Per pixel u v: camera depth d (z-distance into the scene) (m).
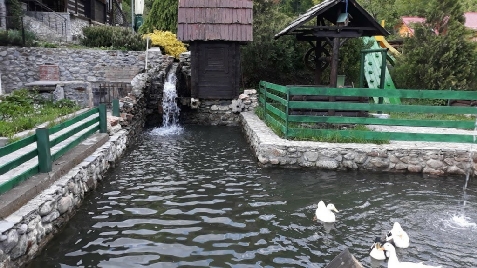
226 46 17.05
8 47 18.14
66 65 18.77
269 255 5.46
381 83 13.98
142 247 5.63
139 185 8.48
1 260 4.42
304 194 8.02
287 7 40.53
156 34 22.88
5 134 9.43
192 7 17.52
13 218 4.84
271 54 19.39
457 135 9.98
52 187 6.13
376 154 9.69
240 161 10.62
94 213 6.88
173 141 13.37
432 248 5.77
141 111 15.37
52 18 22.80
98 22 29.25
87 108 14.41
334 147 9.76
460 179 9.30
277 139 10.46
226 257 5.38
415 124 10.09
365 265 5.26
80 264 5.12
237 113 17.17
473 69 16.97
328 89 10.34
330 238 6.05
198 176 9.19
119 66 19.14
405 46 18.36
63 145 8.22
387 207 7.38
